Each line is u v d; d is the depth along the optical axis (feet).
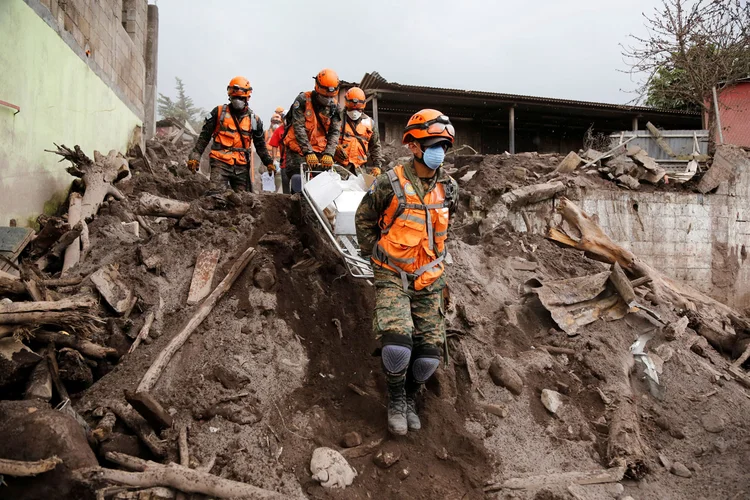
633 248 34.73
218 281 15.66
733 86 52.60
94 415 11.56
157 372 12.64
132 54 34.50
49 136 21.67
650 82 56.49
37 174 20.53
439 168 12.86
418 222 12.32
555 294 18.71
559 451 13.96
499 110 61.21
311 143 21.16
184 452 11.17
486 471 12.91
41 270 16.28
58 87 22.57
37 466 9.34
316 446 12.37
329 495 11.15
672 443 15.30
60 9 23.34
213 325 14.46
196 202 18.65
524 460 13.47
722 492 13.30
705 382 18.11
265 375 13.65
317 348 15.12
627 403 15.80
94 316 12.45
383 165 39.17
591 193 33.65
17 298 13.00
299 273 16.76
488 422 14.30
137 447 11.19
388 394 13.28
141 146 34.91
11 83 18.67
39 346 12.40
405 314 12.20
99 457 10.77
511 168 33.01
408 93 54.75
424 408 13.97
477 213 28.27
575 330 18.07
